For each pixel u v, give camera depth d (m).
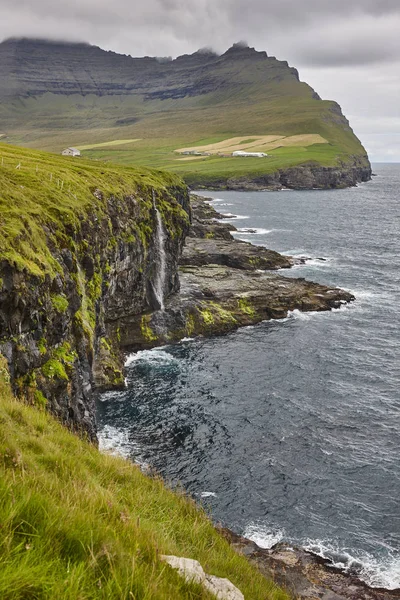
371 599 24.42
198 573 7.37
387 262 105.69
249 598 9.64
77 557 5.70
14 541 5.35
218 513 32.00
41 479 8.36
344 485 34.94
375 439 40.78
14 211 31.84
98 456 14.69
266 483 35.12
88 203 45.78
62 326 31.34
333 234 141.00
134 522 7.79
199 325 64.81
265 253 100.81
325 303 76.31
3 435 10.62
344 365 55.62
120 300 57.34
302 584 24.36
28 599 4.65
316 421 43.56
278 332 66.00
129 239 55.41
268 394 48.53
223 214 178.50
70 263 36.22
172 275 69.56
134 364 55.53
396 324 69.06
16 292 25.89
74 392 31.86
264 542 29.36
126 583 5.41
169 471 36.28
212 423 43.06
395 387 50.22
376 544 29.33
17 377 26.09
